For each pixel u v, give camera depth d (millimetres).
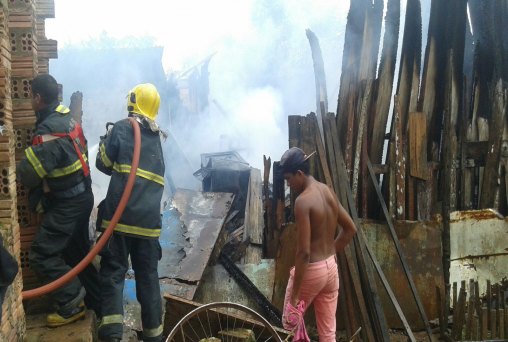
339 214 3289
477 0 5113
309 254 3000
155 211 3188
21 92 3377
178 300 3730
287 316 3109
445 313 4570
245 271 4840
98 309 3523
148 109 3281
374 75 4852
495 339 4109
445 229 4727
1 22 2771
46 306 3426
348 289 4320
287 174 3162
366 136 4746
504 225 4781
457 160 4879
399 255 4496
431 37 4871
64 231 3119
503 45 4844
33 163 2922
